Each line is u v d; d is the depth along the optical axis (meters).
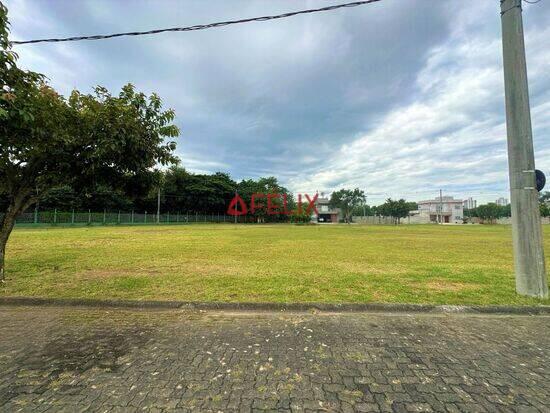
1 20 4.12
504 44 5.70
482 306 4.92
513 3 5.58
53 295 5.44
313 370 3.02
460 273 7.48
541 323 4.39
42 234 19.78
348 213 83.12
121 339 3.76
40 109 4.98
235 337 3.82
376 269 8.07
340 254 11.30
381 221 86.38
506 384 2.79
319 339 3.77
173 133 6.71
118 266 8.34
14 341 3.69
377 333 3.97
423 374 2.96
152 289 5.88
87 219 38.12
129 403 2.49
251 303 5.02
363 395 2.61
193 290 5.81
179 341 3.70
